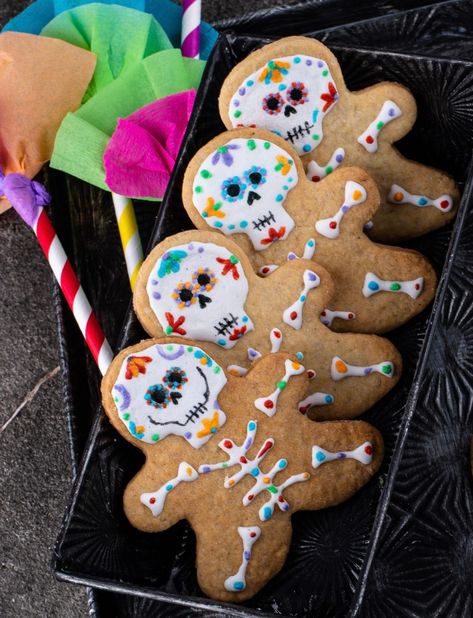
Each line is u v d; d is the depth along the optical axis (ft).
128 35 1.36
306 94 1.09
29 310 1.51
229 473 1.01
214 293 1.03
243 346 1.03
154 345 1.00
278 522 1.02
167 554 1.08
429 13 1.36
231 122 1.09
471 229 1.04
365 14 1.41
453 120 1.14
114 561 1.03
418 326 1.12
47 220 1.27
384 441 1.08
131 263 1.26
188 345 1.00
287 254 1.07
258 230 1.07
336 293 1.08
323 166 1.11
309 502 1.02
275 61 1.07
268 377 1.01
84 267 1.37
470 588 1.03
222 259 1.03
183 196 1.06
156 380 1.00
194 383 1.00
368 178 1.07
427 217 1.15
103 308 1.35
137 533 1.05
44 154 1.35
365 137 1.11
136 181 1.27
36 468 1.47
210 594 1.02
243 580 1.01
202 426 1.00
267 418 1.01
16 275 1.52
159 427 1.00
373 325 1.10
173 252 1.02
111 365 1.00
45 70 1.33
